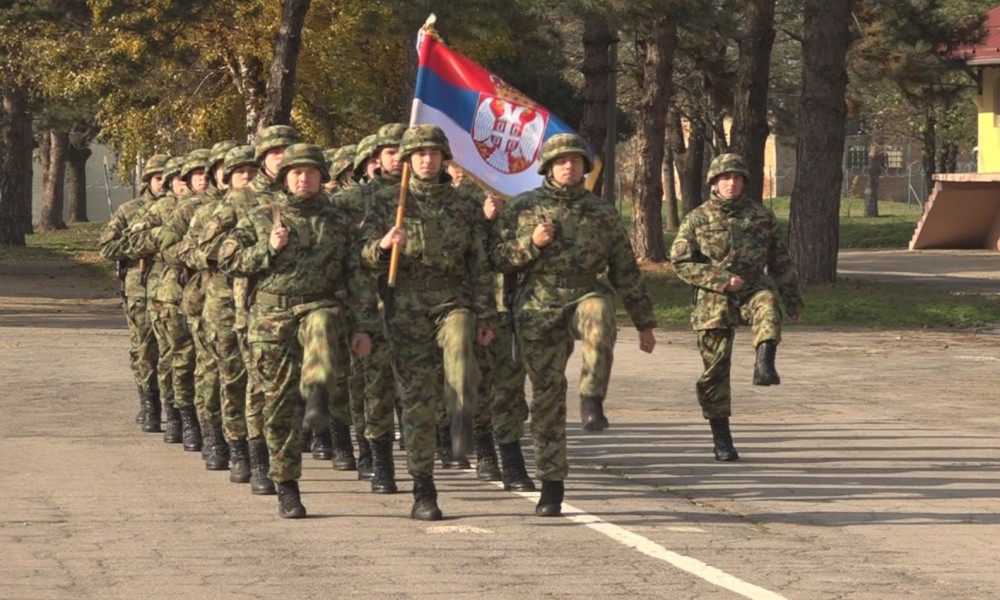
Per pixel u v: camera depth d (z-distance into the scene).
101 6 83.75
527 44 94.00
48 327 59.66
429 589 18.12
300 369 22.66
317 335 22.06
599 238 22.64
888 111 178.88
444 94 25.83
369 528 22.02
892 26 88.69
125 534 21.47
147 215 30.88
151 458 29.02
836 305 67.56
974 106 163.00
